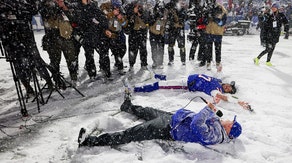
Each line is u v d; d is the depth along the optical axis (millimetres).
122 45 7000
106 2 6699
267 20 7898
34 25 15555
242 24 17109
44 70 5340
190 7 8398
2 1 4293
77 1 5992
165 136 3627
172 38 7590
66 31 5746
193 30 8359
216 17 6938
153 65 7727
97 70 7828
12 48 4562
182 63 7988
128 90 4672
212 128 3504
